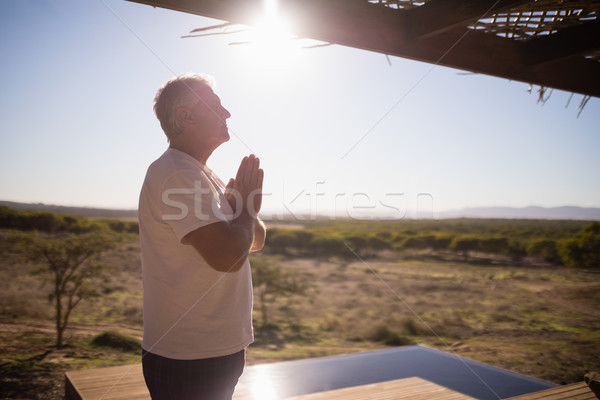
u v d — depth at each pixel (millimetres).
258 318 13344
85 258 8633
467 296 18203
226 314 986
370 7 1848
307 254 42031
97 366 6039
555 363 6609
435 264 36031
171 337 947
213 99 1078
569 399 2523
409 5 1911
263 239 1293
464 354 7488
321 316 13805
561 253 26203
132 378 2807
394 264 36688
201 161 1103
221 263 883
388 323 11977
